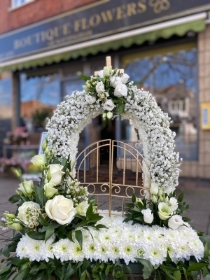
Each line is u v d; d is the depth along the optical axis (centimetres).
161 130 173
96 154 185
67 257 152
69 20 618
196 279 149
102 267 153
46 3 656
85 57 647
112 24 554
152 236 155
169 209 159
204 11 451
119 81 173
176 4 475
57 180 159
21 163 594
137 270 156
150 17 506
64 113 182
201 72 498
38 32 676
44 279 152
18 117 791
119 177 183
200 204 367
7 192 360
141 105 175
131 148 188
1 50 769
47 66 725
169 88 557
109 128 640
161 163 170
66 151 179
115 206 187
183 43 531
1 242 189
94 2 574
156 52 565
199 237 169
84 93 180
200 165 505
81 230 159
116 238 156
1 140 799
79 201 166
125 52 596
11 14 734
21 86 791
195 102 523
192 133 524
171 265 153
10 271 162
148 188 175
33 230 155
